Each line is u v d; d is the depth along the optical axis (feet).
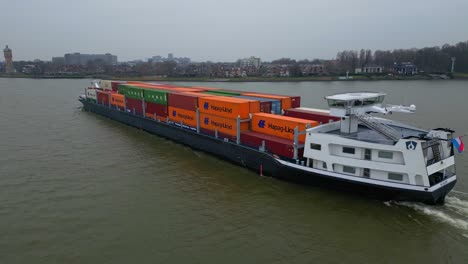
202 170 109.60
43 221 76.64
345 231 72.59
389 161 78.43
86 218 78.07
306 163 91.66
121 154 127.13
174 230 73.26
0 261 62.28
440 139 76.38
